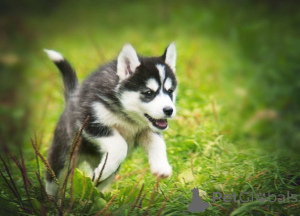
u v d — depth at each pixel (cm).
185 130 930
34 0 1891
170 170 680
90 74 754
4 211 624
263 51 1335
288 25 1456
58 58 800
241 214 627
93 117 698
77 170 629
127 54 703
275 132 1066
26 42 1611
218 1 1688
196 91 1105
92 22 1716
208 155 843
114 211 625
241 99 1170
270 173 740
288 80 1212
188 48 1390
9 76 1408
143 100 696
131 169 817
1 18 1788
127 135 730
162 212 626
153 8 1738
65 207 646
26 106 1220
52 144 771
